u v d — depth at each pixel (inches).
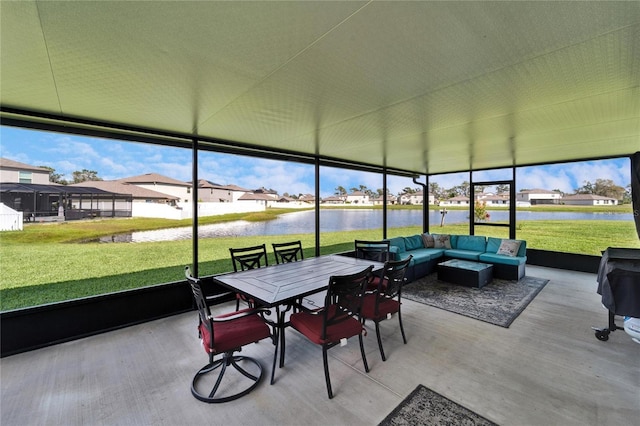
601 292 98.8
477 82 78.4
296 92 84.7
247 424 66.2
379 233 336.2
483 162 227.5
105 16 46.8
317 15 48.1
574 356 95.2
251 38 55.4
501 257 196.9
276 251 147.3
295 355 98.7
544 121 115.3
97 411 70.8
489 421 66.0
